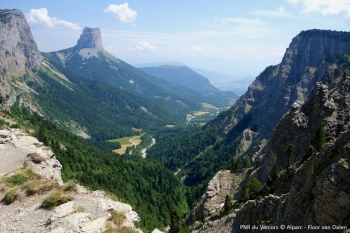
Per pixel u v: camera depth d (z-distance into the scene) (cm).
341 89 9038
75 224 3497
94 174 15000
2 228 3622
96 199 4269
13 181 5075
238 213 5962
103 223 3631
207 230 6488
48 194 4441
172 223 6938
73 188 4519
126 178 18012
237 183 10475
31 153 6469
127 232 3550
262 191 7175
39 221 3719
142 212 11850
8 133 8200
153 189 18938
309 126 8625
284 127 9162
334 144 4303
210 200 10012
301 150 8238
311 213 3753
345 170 3447
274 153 8881
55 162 6919
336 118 8262
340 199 3344
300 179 4641
